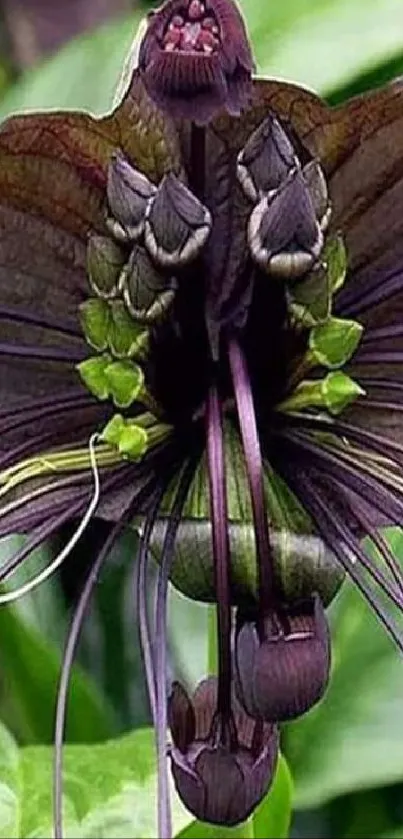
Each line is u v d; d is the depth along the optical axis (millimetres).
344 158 390
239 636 374
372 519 409
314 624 375
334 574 396
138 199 381
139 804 504
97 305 396
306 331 396
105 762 517
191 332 393
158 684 377
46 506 404
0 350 403
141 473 403
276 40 612
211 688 392
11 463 410
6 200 389
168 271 385
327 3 618
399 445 406
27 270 398
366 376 412
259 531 370
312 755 574
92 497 405
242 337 394
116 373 394
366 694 581
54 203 390
